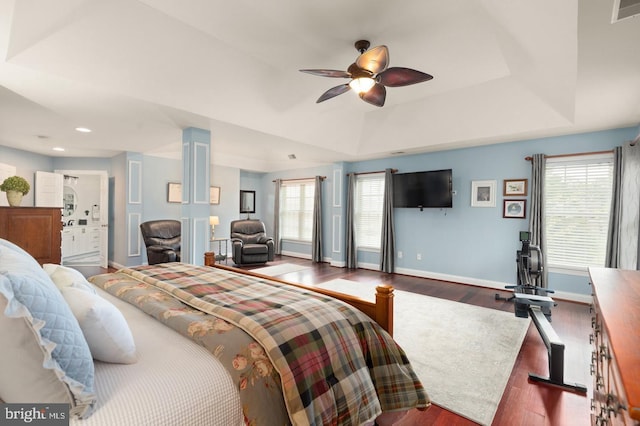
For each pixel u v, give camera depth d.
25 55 2.21
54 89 2.77
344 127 4.85
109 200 6.25
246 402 1.04
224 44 2.71
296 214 7.78
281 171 8.04
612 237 3.75
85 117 3.54
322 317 1.46
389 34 2.53
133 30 2.35
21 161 5.42
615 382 0.85
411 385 1.55
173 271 2.33
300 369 1.19
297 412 1.09
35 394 0.81
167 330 1.38
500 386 2.12
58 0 1.92
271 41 2.63
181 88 2.98
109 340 1.03
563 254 4.21
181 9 2.19
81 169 6.13
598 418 1.23
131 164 5.74
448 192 5.08
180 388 0.97
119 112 3.35
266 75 3.22
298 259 7.39
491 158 4.80
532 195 4.34
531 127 3.87
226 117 3.60
